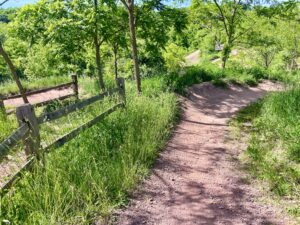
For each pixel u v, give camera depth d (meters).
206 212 4.66
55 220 3.92
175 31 11.80
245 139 7.71
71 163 4.90
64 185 4.42
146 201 4.85
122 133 6.45
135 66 10.42
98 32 11.03
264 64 36.59
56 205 3.98
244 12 19.36
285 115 8.12
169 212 4.63
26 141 4.42
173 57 33.12
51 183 4.42
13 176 4.07
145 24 11.12
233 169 6.08
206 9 19.52
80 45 11.57
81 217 4.13
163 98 10.02
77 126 6.10
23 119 4.39
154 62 26.08
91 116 6.60
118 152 5.75
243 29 19.97
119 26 11.49
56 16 10.46
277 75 19.89
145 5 10.95
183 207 4.78
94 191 4.59
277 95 10.02
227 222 4.43
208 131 8.62
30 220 3.76
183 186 5.41
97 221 4.20
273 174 5.50
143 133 6.65
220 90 14.68
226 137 8.00
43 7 10.46
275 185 5.26
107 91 7.24
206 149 7.18
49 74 32.25
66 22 10.13
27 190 4.13
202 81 15.45
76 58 12.16
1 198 3.87
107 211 4.33
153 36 11.53
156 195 5.05
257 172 5.83
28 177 4.23
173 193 5.16
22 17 10.48
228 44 19.83
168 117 8.80
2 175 4.87
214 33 21.67
